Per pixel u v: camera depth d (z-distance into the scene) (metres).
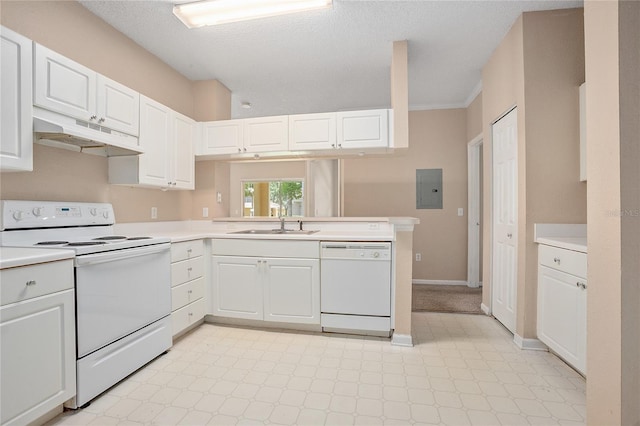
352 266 2.46
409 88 3.84
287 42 2.79
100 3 2.25
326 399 1.68
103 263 1.71
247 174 6.59
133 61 2.73
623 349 1.07
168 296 2.23
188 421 1.50
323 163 4.58
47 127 1.72
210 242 2.74
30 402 1.35
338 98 4.16
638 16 1.07
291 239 2.56
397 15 2.41
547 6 2.26
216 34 2.66
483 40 2.74
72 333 1.54
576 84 2.25
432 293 3.88
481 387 1.80
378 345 2.36
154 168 2.62
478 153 4.20
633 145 1.07
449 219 4.38
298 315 2.56
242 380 1.86
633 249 1.07
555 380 1.87
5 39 1.58
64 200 2.15
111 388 1.77
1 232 1.73
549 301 2.11
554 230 2.27
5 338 1.26
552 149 2.28
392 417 1.54
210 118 3.51
